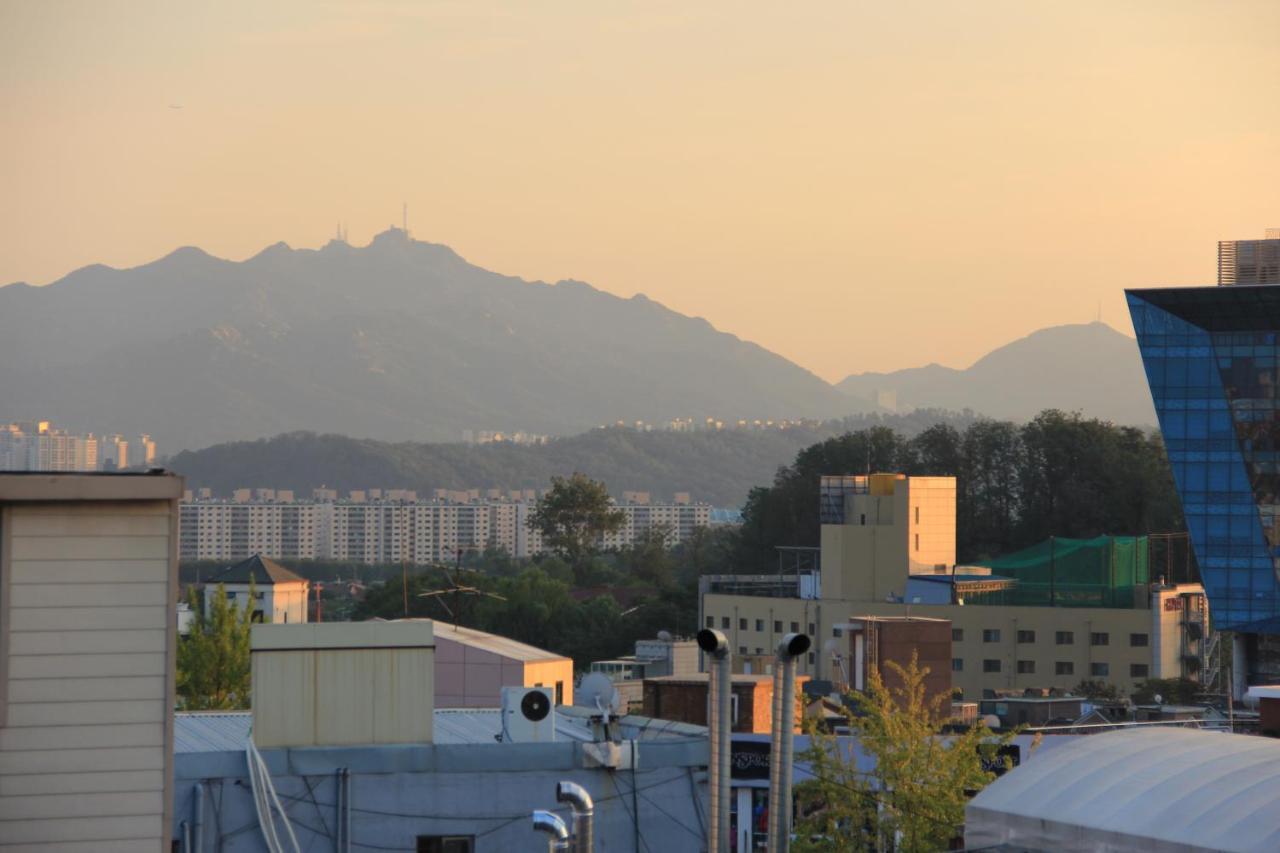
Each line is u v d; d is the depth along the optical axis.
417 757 57.28
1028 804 52.88
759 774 83.44
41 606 38.72
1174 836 47.28
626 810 58.31
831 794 74.12
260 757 55.38
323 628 58.38
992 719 115.19
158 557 39.47
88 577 38.97
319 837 55.91
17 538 38.62
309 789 56.19
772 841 45.66
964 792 76.38
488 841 57.19
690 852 58.66
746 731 90.69
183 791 54.81
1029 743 94.00
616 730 63.34
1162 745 54.31
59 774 38.56
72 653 38.81
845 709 105.75
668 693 92.38
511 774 57.75
